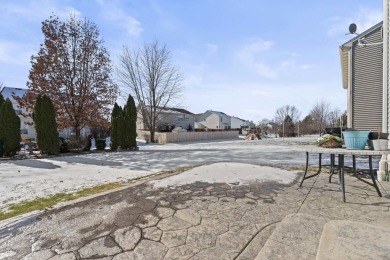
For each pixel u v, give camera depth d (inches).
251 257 74.4
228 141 940.0
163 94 933.2
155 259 76.1
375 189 133.8
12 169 269.6
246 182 155.0
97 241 88.6
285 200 122.3
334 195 129.6
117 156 394.6
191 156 379.9
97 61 555.8
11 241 91.4
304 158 318.3
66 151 450.0
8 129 387.5
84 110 523.8
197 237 87.7
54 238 92.4
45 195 158.4
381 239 68.4
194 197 128.3
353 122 301.9
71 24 526.3
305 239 77.2
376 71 285.4
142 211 112.7
